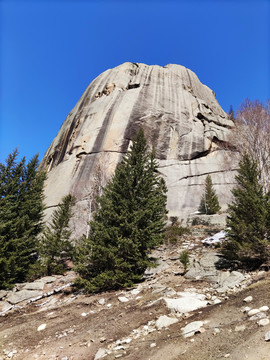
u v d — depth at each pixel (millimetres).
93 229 11289
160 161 33312
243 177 10922
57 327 6711
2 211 14195
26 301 11141
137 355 4254
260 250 8414
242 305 5254
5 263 12945
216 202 26016
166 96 42250
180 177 31828
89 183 28344
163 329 5156
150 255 14688
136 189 11758
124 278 9953
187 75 52719
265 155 23047
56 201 28406
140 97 39688
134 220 10789
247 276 7777
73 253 13742
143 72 47312
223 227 19484
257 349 3395
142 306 6895
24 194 16672
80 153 33938
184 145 35406
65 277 14406
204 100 49375
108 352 4688
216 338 4090
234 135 29781
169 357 3895
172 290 7688
